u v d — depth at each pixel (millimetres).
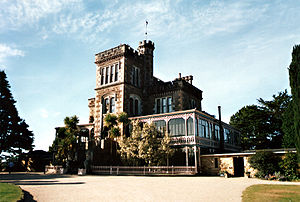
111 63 33094
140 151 22906
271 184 14594
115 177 19719
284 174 18672
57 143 32000
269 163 19641
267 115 43750
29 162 38062
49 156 37281
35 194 10648
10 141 35562
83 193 11219
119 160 27188
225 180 17469
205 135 27266
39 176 20875
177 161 24938
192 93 34875
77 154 27969
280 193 10977
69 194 10891
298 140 15531
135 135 24328
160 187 13367
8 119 36219
